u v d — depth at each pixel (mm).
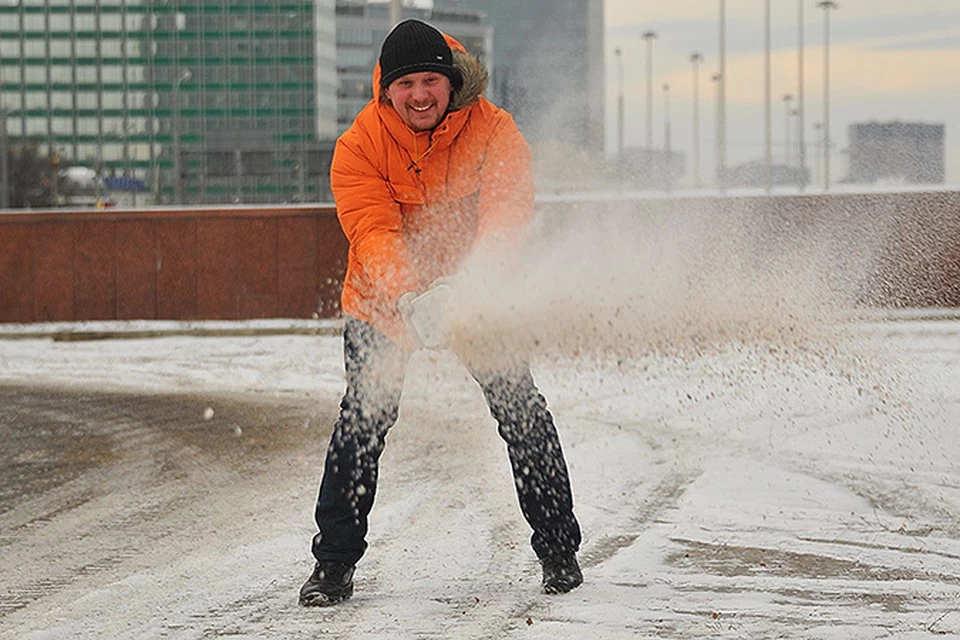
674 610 8141
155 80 135625
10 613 8555
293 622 8039
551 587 8609
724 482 12961
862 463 13945
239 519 11898
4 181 102375
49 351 34344
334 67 141000
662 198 34438
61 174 128250
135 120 136375
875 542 10156
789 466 13844
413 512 11844
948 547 9953
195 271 40906
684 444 15578
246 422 19375
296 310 40594
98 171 111188
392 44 8117
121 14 136000
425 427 17922
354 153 8375
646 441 15930
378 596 8695
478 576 9258
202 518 12008
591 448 15484
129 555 10430
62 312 41344
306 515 11992
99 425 19391
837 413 17656
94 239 41281
